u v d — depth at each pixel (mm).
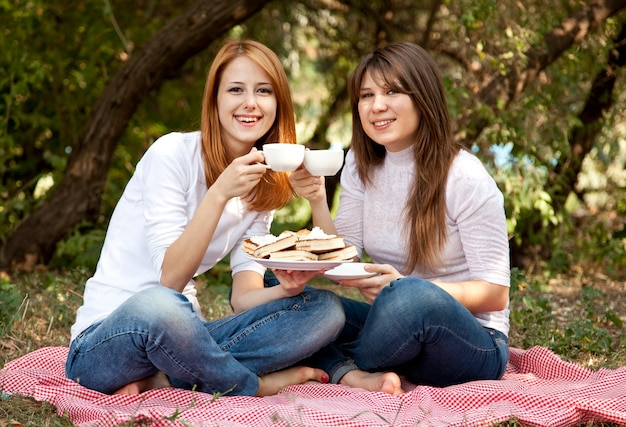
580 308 4598
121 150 6707
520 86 5559
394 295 2525
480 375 2658
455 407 2447
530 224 6066
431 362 2619
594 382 2650
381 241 2867
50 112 6633
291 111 2846
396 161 2824
